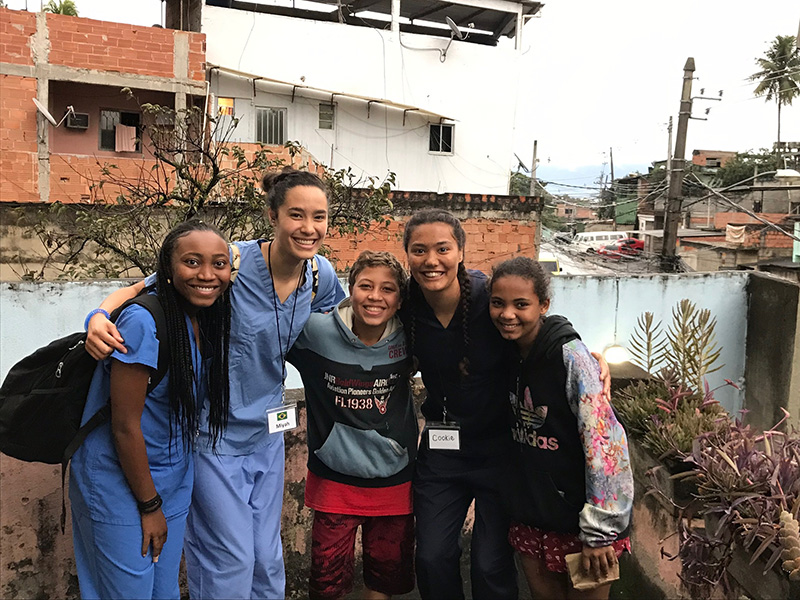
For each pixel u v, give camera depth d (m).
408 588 2.78
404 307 2.56
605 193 41.25
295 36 17.09
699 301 6.26
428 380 2.64
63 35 13.09
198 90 14.12
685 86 13.39
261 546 2.56
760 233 22.03
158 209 7.23
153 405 2.16
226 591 2.42
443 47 18.59
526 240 12.68
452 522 2.66
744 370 6.25
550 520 2.46
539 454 2.44
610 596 3.53
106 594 2.19
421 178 18.91
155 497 2.15
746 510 2.52
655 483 3.05
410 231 2.40
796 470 2.58
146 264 6.60
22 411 2.08
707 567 2.65
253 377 2.51
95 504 2.12
